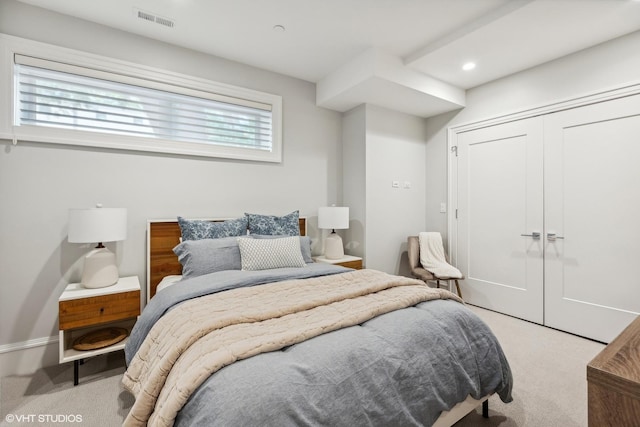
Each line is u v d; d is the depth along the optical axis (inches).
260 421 33.6
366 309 57.2
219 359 40.0
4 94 82.0
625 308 95.9
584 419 63.9
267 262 92.4
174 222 103.8
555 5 81.0
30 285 85.4
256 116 124.9
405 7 88.1
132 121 101.0
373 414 41.8
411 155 151.8
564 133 109.0
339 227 126.7
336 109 144.3
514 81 122.6
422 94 125.0
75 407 68.3
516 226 123.1
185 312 58.5
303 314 56.7
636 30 92.7
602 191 100.6
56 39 89.0
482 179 134.5
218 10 89.3
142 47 101.4
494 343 62.2
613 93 97.2
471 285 139.1
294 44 107.7
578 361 87.7
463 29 96.7
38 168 86.6
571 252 107.6
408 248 141.9
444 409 50.3
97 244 93.2
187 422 36.1
